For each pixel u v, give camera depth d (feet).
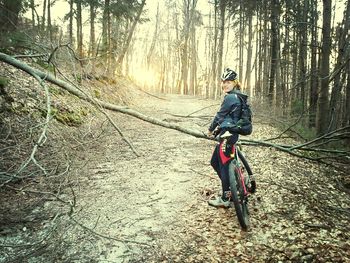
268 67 84.23
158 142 33.40
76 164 23.59
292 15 71.77
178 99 95.45
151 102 72.74
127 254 14.06
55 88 35.50
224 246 14.56
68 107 33.78
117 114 44.62
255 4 86.63
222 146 16.63
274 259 13.67
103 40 49.80
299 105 55.83
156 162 26.45
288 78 89.86
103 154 27.32
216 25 130.31
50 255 13.87
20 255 13.75
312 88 55.57
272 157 28.12
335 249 14.32
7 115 25.54
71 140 27.09
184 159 27.58
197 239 15.10
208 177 23.06
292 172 24.47
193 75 168.86
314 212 17.83
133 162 26.11
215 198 19.24
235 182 15.98
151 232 15.67
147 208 18.10
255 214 17.24
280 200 18.98
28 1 30.48
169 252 14.19
